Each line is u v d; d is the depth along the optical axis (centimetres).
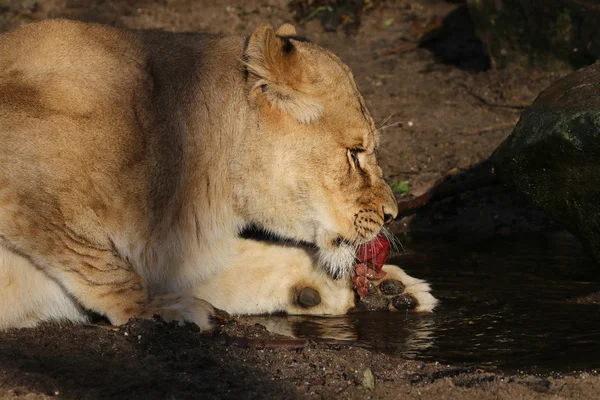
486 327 1037
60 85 973
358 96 1059
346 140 1034
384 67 2159
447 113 1902
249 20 2330
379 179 1085
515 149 1123
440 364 911
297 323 1074
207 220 1052
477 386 833
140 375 841
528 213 1534
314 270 1113
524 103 1900
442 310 1103
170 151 1014
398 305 1120
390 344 987
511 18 1992
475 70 2095
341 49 2258
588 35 1886
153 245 1023
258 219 1057
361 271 1093
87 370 852
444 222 1527
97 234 975
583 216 1089
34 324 1002
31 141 949
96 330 962
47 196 950
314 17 2384
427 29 2283
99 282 984
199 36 1089
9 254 970
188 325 977
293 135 1020
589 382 840
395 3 2441
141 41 1053
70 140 958
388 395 812
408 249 1388
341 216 1052
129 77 1008
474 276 1237
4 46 1007
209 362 880
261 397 802
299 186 1033
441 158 1708
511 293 1159
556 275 1230
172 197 1023
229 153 1037
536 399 807
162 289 1060
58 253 966
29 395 796
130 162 988
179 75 1036
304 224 1052
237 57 1057
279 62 988
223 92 1037
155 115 1009
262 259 1109
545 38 1961
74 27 1032
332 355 911
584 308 1097
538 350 955
